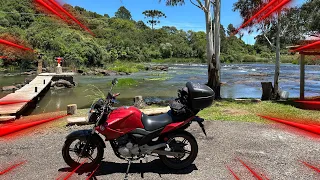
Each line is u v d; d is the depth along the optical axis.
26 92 11.81
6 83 19.09
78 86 18.88
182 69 36.16
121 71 30.53
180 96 3.70
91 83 20.58
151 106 9.52
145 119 3.60
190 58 60.31
